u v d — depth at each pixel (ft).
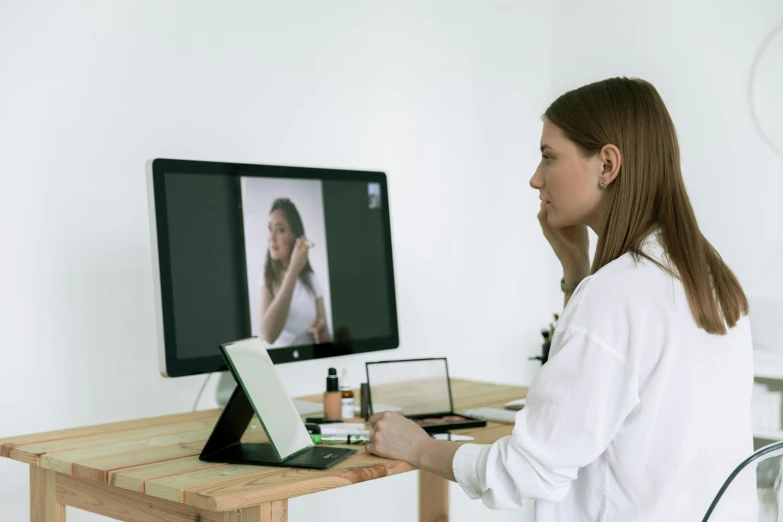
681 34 10.39
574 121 4.00
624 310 3.54
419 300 9.41
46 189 6.36
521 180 10.83
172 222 5.01
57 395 6.43
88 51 6.59
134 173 6.89
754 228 9.82
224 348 4.10
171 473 3.83
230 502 3.39
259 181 5.50
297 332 5.62
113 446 4.51
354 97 8.71
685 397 3.53
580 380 3.51
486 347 10.26
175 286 4.99
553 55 11.39
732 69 10.01
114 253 6.77
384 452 4.18
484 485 3.72
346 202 6.03
